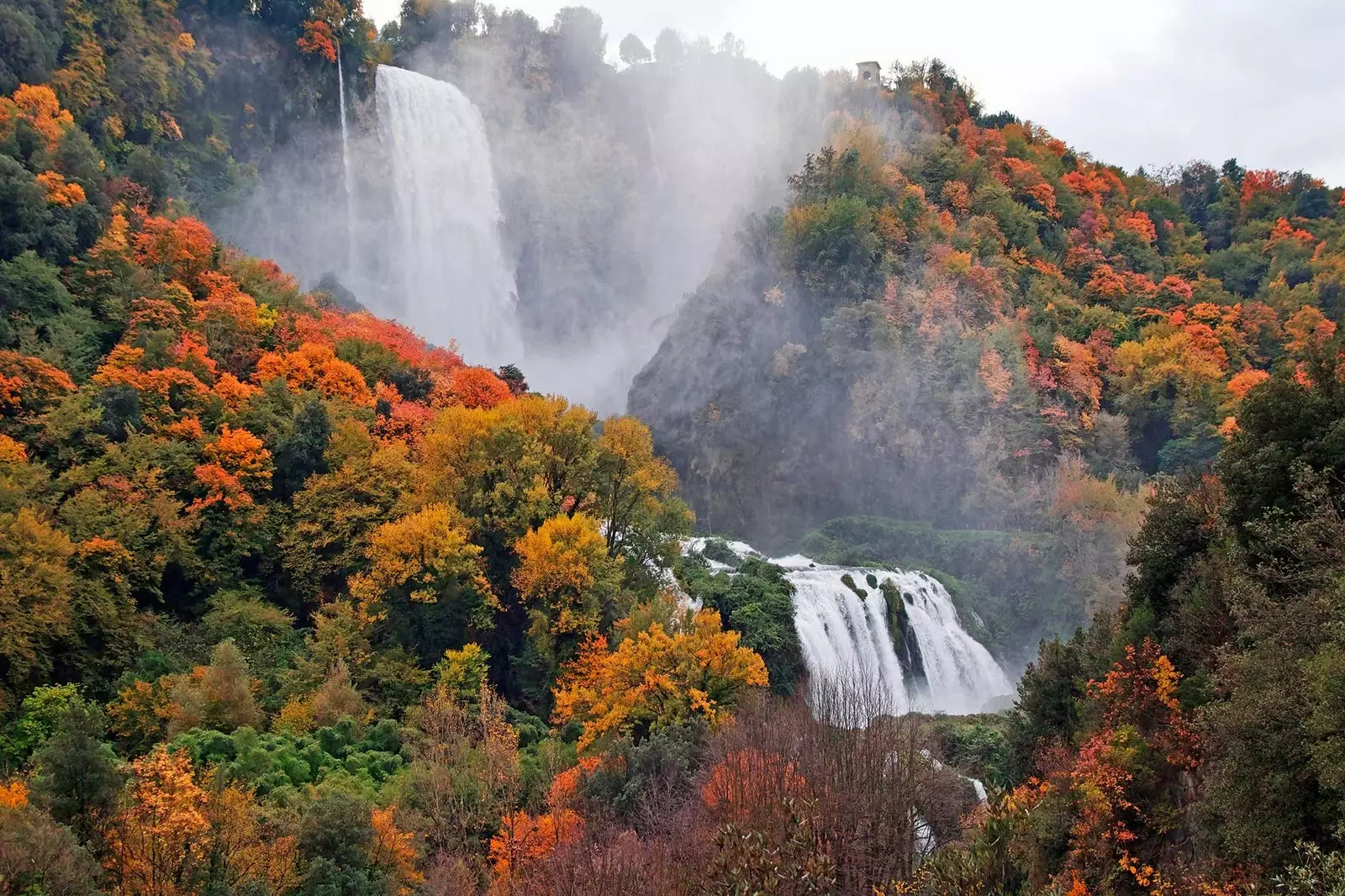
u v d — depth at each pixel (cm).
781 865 3284
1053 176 17888
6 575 4997
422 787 4603
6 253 7388
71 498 5853
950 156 16112
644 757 4631
